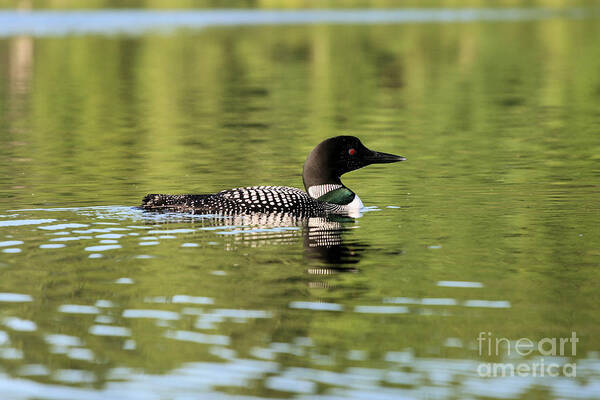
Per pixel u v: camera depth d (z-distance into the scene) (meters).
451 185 15.30
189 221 11.96
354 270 9.61
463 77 35.94
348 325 7.88
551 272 9.52
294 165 18.08
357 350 7.32
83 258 10.11
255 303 8.47
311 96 30.83
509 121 24.84
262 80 35.56
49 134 22.84
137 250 10.45
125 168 17.62
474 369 6.99
